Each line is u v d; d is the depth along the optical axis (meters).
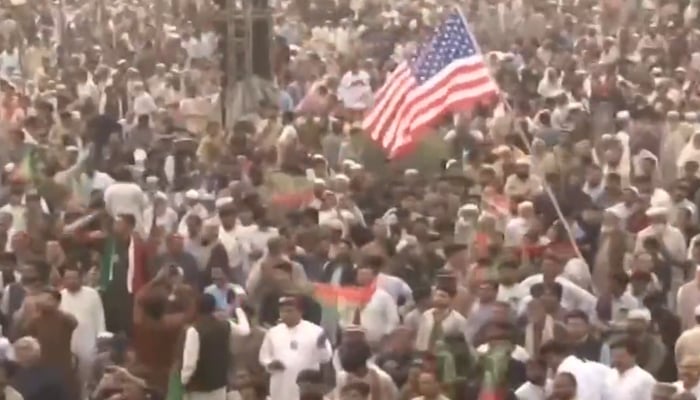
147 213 34.97
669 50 58.47
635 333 25.86
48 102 45.78
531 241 30.88
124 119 48.22
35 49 61.66
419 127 36.31
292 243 30.67
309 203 34.91
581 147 38.34
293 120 44.09
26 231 32.19
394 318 28.36
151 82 52.00
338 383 25.03
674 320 27.92
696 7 68.75
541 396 25.06
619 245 31.56
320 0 72.56
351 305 28.45
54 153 37.88
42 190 36.09
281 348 26.09
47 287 27.69
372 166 39.28
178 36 63.03
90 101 46.66
